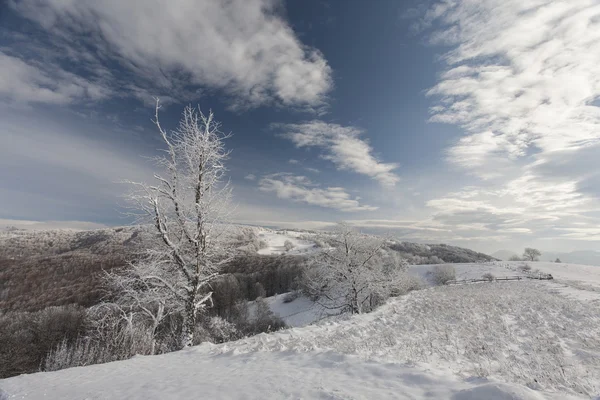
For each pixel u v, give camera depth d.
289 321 37.62
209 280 16.39
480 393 3.74
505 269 58.53
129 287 13.86
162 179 14.42
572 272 55.03
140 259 14.40
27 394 5.82
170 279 15.02
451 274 48.94
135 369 7.86
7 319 25.75
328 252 25.75
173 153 15.00
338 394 4.27
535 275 47.28
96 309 13.79
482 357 7.34
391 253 29.12
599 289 26.34
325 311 28.77
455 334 10.43
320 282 27.17
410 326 12.60
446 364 6.69
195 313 14.89
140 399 4.93
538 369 6.08
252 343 10.46
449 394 4.00
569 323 11.80
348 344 8.68
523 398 3.41
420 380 4.64
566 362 6.79
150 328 15.12
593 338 9.22
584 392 4.59
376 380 4.87
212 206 15.77
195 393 4.94
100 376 7.22
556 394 3.90
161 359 9.17
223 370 6.65
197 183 15.36
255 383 5.16
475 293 23.62
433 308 16.92
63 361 13.09
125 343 13.35
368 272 24.11
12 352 22.78
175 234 15.28
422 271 57.19
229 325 16.77
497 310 15.08
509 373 5.57
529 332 10.46
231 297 46.47
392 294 29.48
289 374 5.57
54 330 23.95
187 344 14.15
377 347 8.66
